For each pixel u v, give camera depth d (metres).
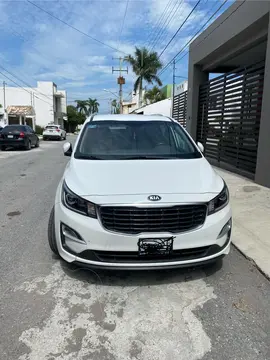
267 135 7.25
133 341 2.32
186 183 3.04
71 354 2.19
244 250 3.84
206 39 11.91
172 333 2.41
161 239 2.73
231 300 2.86
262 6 7.56
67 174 3.35
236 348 2.26
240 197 6.37
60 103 54.69
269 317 2.62
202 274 3.30
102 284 3.08
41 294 2.89
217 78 11.33
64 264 3.44
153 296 2.90
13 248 3.88
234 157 9.77
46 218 5.05
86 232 2.77
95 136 4.18
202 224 2.86
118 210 2.73
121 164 3.48
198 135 14.05
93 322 2.52
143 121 4.54
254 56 11.15
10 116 43.59
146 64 38.34
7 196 6.54
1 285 3.03
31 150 17.92
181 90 20.61
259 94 8.11
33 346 2.25
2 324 2.47
